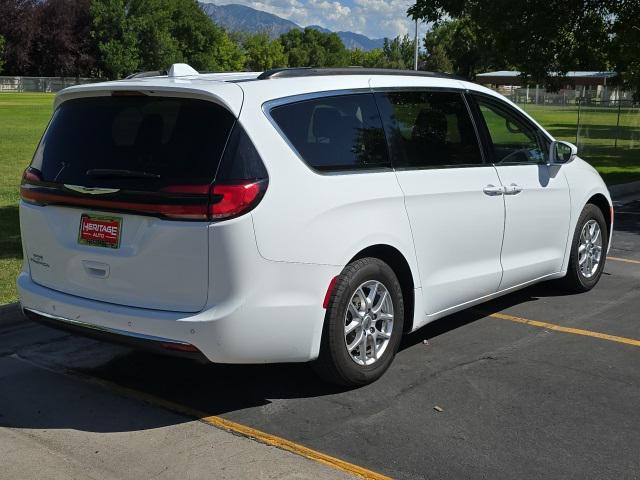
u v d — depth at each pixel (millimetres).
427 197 4918
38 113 37781
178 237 3965
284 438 4023
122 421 4266
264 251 4008
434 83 5289
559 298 6680
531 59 14148
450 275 5195
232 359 4047
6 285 6609
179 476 3635
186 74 4750
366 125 4703
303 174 4230
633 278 7418
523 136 5973
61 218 4434
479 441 3967
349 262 4477
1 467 3740
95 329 4266
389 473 3641
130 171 4129
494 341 5547
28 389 4734
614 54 14766
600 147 22156
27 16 86500
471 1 13742
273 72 4422
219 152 3984
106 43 88688
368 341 4652
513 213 5672
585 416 4262
